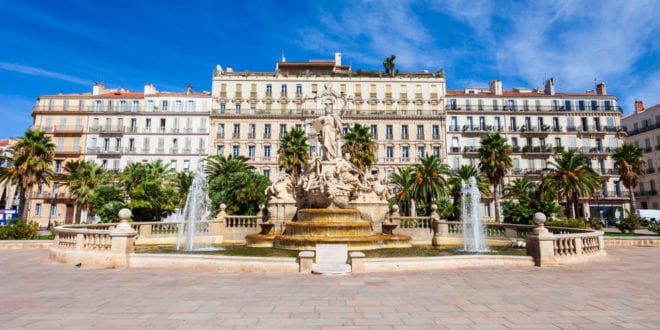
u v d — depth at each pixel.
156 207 31.56
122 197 35.50
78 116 65.31
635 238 20.25
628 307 7.19
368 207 23.53
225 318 6.41
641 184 63.56
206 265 11.47
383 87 67.50
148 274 10.70
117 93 70.69
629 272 11.21
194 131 65.31
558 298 7.90
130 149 64.31
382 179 25.41
